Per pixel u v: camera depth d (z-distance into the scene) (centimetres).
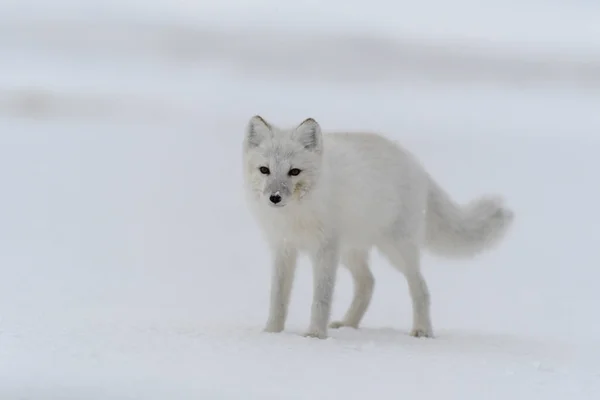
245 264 2127
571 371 1057
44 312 1360
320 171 1305
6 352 973
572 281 2005
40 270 1892
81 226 2586
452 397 870
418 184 1462
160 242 2386
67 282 1758
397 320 1599
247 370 945
